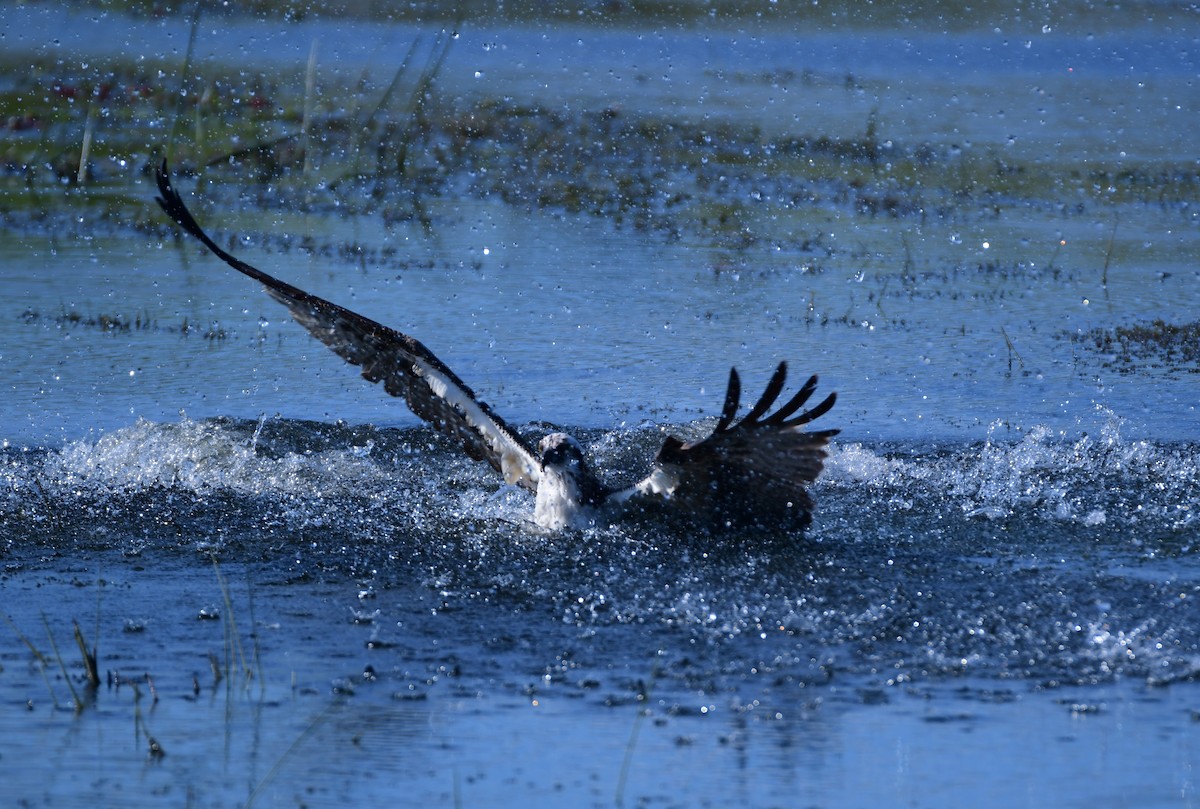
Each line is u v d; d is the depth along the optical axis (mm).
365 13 44406
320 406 14992
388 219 24156
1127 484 12547
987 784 6746
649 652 8609
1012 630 8945
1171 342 17406
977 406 14969
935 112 35281
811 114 34594
